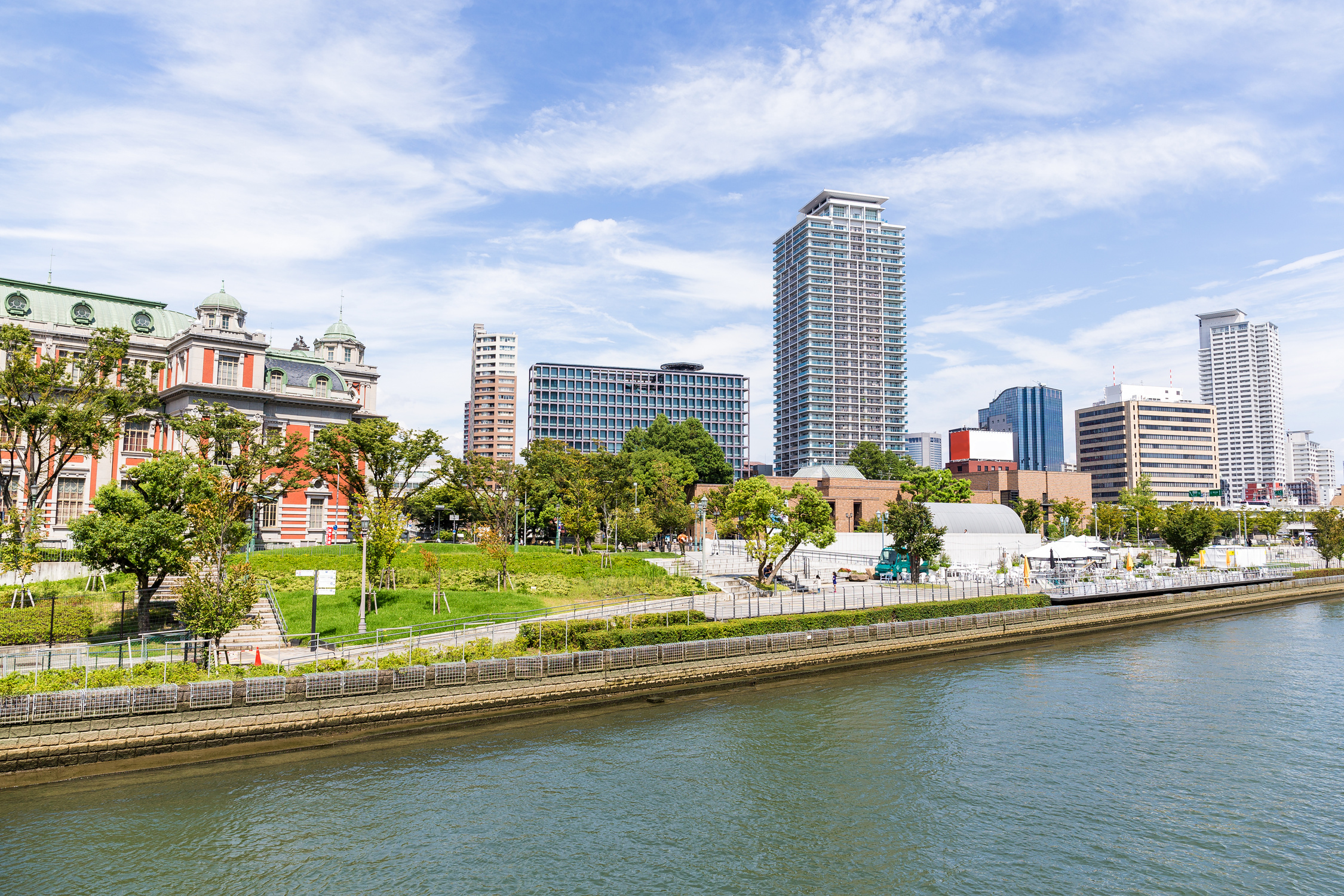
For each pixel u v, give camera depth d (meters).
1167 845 26.56
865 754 35.47
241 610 38.47
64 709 30.08
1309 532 169.50
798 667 51.97
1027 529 140.25
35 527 51.00
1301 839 27.06
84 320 81.44
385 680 36.78
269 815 27.88
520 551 78.00
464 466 80.56
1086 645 64.12
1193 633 69.94
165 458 50.00
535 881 23.59
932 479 127.38
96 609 44.41
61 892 22.36
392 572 58.03
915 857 25.53
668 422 153.25
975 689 48.12
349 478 64.81
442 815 28.23
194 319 89.69
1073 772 33.31
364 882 23.33
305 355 94.31
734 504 70.94
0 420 53.22
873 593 70.69
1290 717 41.72
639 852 25.62
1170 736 38.34
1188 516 101.00
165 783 30.34
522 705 40.66
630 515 93.94
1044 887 23.73
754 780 32.12
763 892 23.23
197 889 22.69
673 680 46.34
